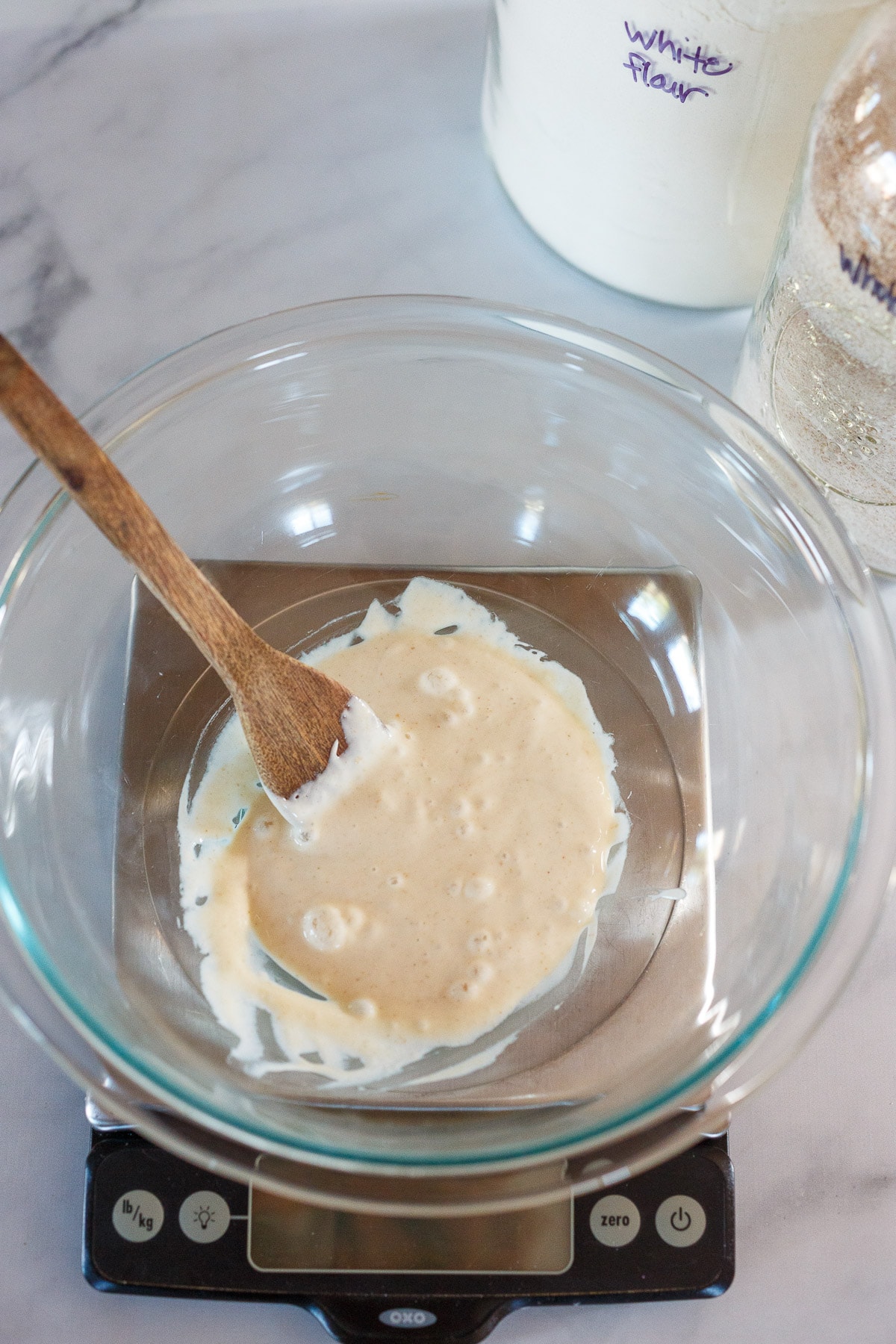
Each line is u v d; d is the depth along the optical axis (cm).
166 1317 45
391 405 52
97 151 55
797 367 45
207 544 51
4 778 46
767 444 47
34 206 55
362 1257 43
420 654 51
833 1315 45
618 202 47
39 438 37
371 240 54
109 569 50
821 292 42
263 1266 43
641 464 51
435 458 52
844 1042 47
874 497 47
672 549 51
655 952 46
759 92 42
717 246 48
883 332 41
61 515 47
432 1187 41
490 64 51
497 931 47
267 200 55
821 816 46
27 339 53
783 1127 46
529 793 49
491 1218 43
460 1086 45
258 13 56
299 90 56
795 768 47
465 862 48
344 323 49
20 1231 46
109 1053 42
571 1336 45
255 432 51
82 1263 44
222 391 50
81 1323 45
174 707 49
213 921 47
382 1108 44
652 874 48
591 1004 46
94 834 47
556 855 48
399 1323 43
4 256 54
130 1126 44
